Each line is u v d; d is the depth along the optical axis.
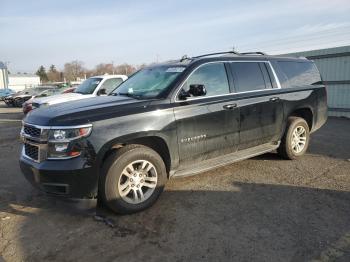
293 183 5.23
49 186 4.02
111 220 4.15
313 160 6.45
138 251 3.46
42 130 4.04
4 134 11.57
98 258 3.36
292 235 3.67
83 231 3.90
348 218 4.03
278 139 6.13
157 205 4.54
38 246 3.62
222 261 3.23
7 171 6.46
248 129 5.48
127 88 5.39
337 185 5.11
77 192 3.98
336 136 8.92
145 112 4.34
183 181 5.40
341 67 13.47
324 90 7.01
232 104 5.21
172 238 3.68
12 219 4.27
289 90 6.19
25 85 76.19
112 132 4.07
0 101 42.56
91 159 3.95
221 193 4.89
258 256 3.29
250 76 5.68
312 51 14.38
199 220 4.07
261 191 4.93
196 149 4.85
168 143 4.52
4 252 3.51
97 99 4.90
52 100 11.17
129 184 4.27
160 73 5.28
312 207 4.35
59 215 4.34
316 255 3.28
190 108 4.73
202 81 5.02
